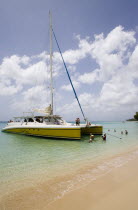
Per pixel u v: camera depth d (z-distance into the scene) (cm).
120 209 270
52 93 1537
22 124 1581
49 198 328
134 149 914
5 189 380
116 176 445
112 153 803
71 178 446
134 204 285
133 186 365
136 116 10756
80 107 1466
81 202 305
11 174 492
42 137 1355
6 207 296
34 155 770
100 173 481
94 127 1633
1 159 693
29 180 438
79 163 615
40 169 543
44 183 414
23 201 319
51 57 1598
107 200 306
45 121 1466
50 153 816
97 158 697
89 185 387
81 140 1280
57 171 518
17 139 1316
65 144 1097
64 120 1525
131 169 510
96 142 1199
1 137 1421
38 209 287
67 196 334
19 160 673
